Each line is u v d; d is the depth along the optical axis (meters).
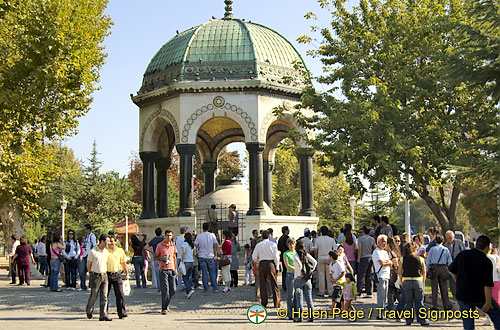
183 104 28.48
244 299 17.89
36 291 21.20
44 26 25.56
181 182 28.20
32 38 25.52
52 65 25.61
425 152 21.36
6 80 26.00
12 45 24.58
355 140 21.50
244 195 31.28
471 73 14.86
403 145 20.59
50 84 26.17
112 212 59.59
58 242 21.06
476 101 20.50
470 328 10.27
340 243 18.77
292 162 54.69
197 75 28.62
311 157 30.53
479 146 15.87
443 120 21.77
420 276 13.14
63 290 21.41
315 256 18.70
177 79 28.78
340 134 21.97
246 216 27.64
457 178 21.44
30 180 27.44
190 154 28.30
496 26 14.98
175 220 28.06
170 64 29.70
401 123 21.52
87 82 28.12
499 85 14.84
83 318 14.42
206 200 30.84
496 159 15.77
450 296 17.81
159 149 32.59
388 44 22.58
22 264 24.48
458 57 15.33
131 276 26.12
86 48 28.00
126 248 50.69
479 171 15.48
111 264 14.29
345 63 23.39
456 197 23.97
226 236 20.55
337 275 14.52
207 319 14.17
